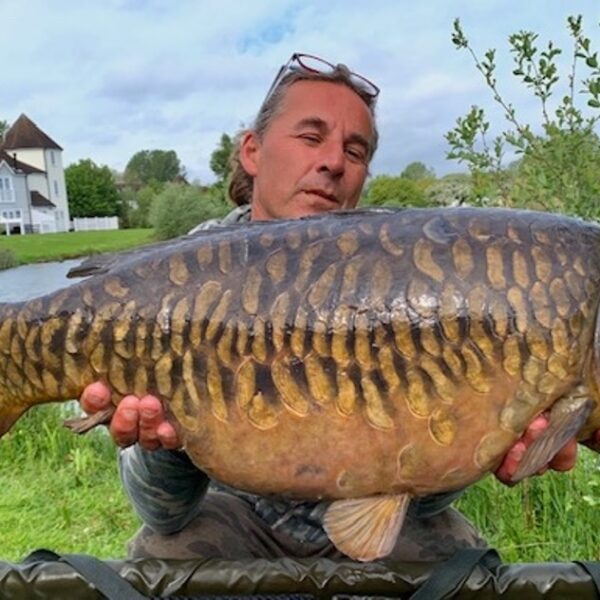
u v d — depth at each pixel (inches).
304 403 56.7
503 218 57.7
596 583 62.0
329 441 56.9
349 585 64.1
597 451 64.2
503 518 124.4
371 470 57.1
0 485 173.8
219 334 57.5
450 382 55.7
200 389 58.0
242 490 60.4
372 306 56.0
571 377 56.4
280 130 82.7
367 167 86.1
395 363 55.8
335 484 57.8
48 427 197.2
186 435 59.1
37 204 2325.3
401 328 55.7
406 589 63.8
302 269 57.5
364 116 84.0
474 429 56.2
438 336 55.6
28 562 64.0
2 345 60.9
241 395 57.4
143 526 81.4
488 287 55.8
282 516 79.7
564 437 56.1
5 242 1203.2
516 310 55.5
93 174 2472.9
